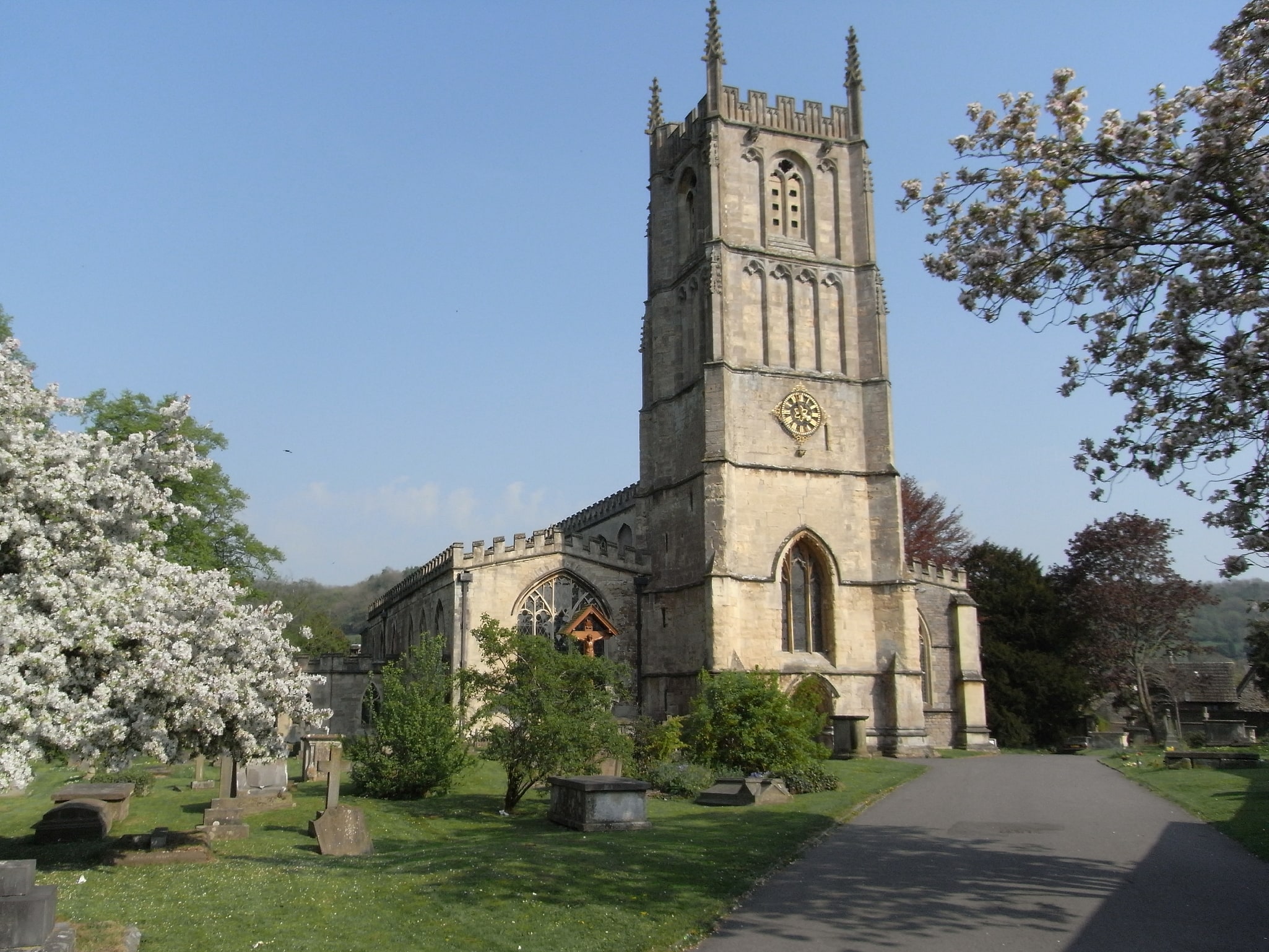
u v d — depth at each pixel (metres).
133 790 32.47
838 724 49.50
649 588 57.94
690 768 34.09
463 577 54.62
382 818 28.61
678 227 62.47
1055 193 19.06
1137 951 13.95
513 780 30.27
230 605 21.81
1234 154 17.03
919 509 90.56
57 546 20.50
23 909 12.26
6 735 17.41
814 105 61.44
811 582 56.03
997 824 24.94
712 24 59.84
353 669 56.34
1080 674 68.06
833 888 17.94
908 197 20.52
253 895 17.58
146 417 50.97
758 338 57.53
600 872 18.88
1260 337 16.66
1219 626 177.38
